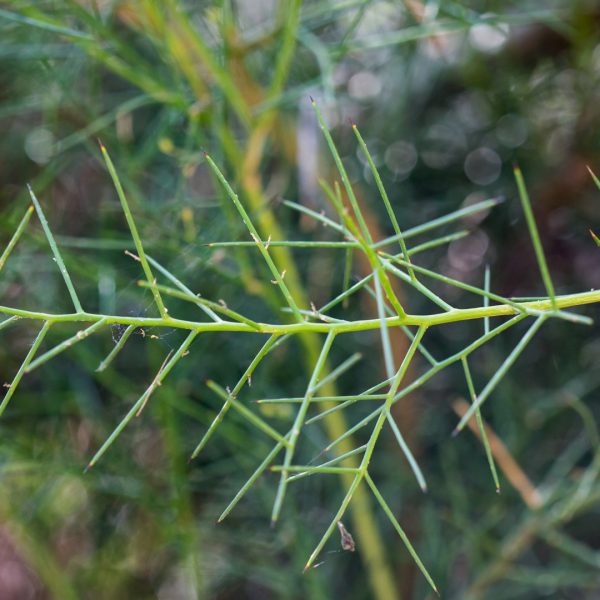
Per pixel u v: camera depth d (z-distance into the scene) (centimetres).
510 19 32
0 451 32
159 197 37
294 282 30
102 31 29
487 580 34
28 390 38
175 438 32
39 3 30
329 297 39
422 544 39
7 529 37
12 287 36
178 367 33
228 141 29
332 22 36
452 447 38
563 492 33
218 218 31
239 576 39
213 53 31
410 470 38
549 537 33
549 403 38
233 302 37
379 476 39
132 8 30
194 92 29
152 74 30
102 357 36
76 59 33
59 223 38
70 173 39
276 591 39
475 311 21
